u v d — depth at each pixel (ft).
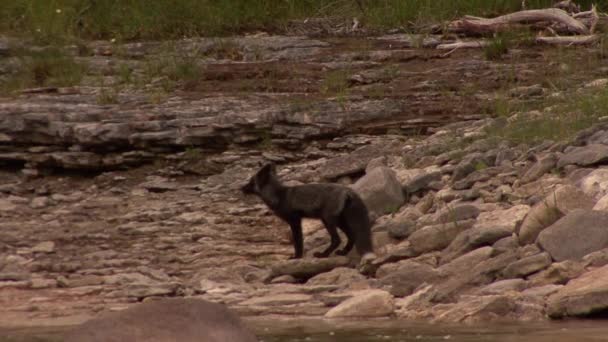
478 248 117.80
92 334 67.46
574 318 98.63
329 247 130.62
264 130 169.78
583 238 112.27
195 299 70.79
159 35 239.50
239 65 208.13
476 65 200.85
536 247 113.80
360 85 193.98
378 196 139.33
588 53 203.51
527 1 241.35
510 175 137.80
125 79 199.93
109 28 240.94
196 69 201.77
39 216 152.87
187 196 158.10
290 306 111.04
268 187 132.36
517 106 171.32
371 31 238.68
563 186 120.47
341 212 128.88
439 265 119.96
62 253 137.39
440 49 215.31
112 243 140.67
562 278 107.45
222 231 143.43
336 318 103.96
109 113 172.76
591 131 145.38
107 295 119.14
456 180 141.59
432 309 104.01
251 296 116.47
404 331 95.14
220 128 168.14
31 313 111.45
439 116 173.88
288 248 137.28
